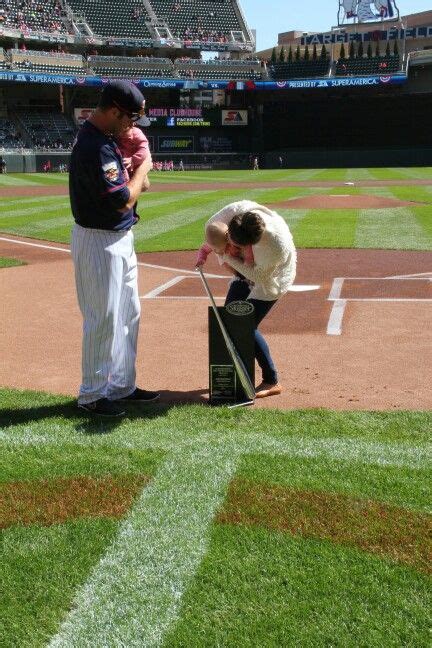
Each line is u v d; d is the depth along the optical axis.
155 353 6.26
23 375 5.70
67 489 3.58
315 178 37.34
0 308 8.31
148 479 3.68
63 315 7.89
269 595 2.68
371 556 2.92
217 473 3.73
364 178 36.28
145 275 10.39
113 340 4.65
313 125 54.47
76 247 4.43
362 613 2.56
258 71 55.97
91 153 4.15
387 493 3.46
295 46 60.28
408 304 8.02
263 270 4.69
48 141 49.06
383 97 52.38
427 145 52.47
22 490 3.57
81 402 4.73
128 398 4.95
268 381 5.17
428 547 2.98
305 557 2.92
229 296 5.06
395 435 4.25
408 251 12.16
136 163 4.51
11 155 45.81
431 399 4.97
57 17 51.81
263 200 22.88
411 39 55.41
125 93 4.05
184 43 55.41
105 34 53.59
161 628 2.52
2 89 50.66
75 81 48.75
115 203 4.26
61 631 2.51
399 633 2.45
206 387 5.32
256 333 5.03
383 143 53.47
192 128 54.28
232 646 2.40
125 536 3.13
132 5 55.84
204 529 3.17
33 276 10.48
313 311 7.79
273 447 4.07
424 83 54.50
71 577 2.83
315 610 2.58
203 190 28.69
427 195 23.97
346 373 5.60
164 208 20.66
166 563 2.91
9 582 2.79
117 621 2.56
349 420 4.52
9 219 18.34
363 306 7.98
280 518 3.25
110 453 4.03
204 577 2.81
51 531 3.18
